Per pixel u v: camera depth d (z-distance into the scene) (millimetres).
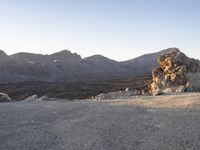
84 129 21125
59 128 21531
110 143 18469
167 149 17422
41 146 18281
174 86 48688
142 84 136125
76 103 30875
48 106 28750
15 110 26734
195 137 18953
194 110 25078
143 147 17766
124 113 25000
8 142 19000
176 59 51531
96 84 154000
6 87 157500
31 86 157125
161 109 26172
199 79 48344
